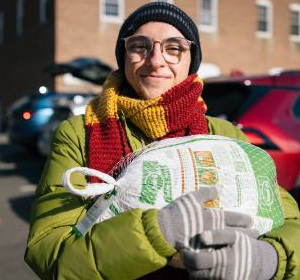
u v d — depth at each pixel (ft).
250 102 13.28
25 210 19.53
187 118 5.43
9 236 15.92
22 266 13.23
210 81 14.47
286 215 5.32
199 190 4.19
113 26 64.54
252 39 77.41
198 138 4.95
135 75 5.65
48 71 38.04
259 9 78.23
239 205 4.49
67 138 5.41
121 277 4.24
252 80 13.82
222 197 4.45
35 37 67.62
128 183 4.56
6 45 77.36
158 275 4.63
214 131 5.92
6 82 77.97
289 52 81.87
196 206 4.08
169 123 5.36
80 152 5.34
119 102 5.45
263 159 4.94
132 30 5.73
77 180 5.06
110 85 5.74
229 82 14.01
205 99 14.12
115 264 4.19
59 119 28.91
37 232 4.88
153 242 4.07
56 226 4.86
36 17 67.31
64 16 61.98
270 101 13.30
